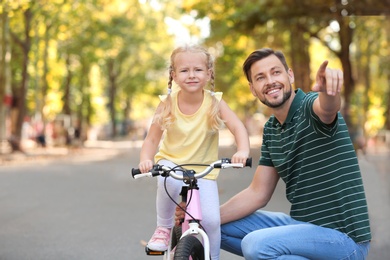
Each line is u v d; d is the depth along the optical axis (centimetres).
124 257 780
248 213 530
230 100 5841
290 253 468
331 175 475
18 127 3278
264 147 530
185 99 498
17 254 800
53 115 5106
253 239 477
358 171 482
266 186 529
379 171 2175
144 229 973
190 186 470
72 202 1317
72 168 2452
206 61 491
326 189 478
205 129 498
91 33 3725
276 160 508
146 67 6356
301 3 2127
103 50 4122
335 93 420
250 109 6012
